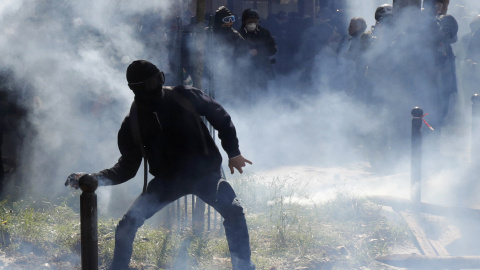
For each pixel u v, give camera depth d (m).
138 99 3.88
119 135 4.09
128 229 4.21
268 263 4.90
